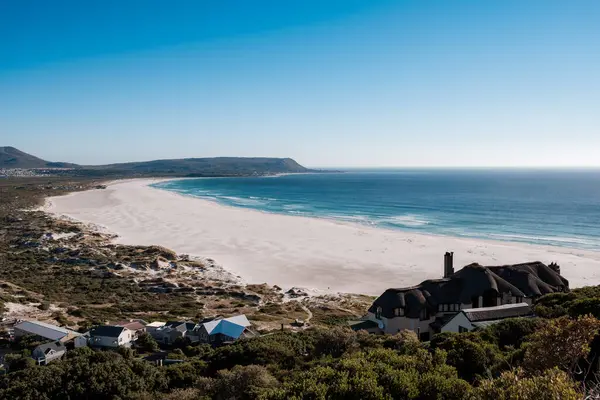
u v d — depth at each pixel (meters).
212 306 74.31
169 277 91.31
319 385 21.45
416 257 103.12
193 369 39.66
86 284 85.50
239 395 29.89
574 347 20.83
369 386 21.11
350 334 42.34
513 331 36.62
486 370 26.98
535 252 103.56
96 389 33.38
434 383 22.03
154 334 58.06
